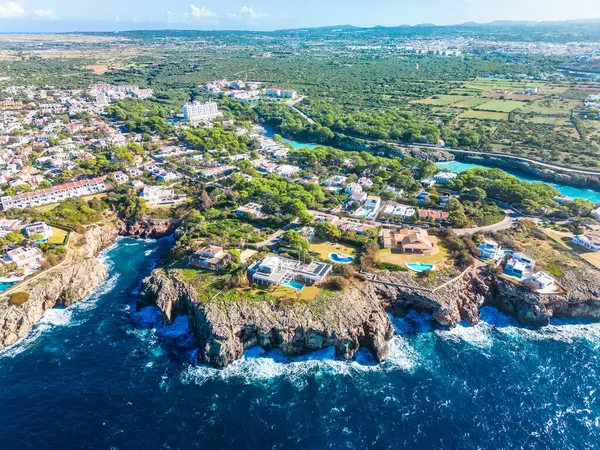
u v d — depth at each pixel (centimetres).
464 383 12812
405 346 14262
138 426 11344
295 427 11369
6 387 12519
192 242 18625
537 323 15100
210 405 11988
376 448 10831
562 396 12356
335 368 13362
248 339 13850
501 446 10894
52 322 15338
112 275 18312
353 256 17575
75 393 12344
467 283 15975
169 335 14750
